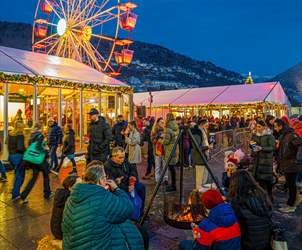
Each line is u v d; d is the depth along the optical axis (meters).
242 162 5.14
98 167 2.74
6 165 9.48
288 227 4.79
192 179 8.37
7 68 10.40
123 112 14.26
